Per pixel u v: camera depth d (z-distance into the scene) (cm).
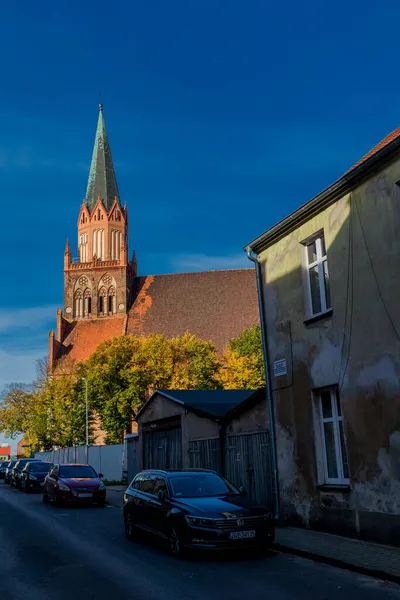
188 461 1903
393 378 1038
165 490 1124
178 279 7838
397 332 1038
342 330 1188
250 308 7350
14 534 1335
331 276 1233
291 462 1330
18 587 786
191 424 1905
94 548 1113
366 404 1098
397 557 901
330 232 1248
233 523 978
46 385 5700
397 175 1064
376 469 1059
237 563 945
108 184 8244
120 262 7531
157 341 4862
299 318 1348
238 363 4778
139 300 7700
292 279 1391
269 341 1469
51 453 5356
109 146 8475
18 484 3325
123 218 8156
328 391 1259
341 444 1205
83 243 8100
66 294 7556
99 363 4888
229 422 1647
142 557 1007
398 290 1045
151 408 2348
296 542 1079
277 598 709
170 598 716
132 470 2886
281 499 1357
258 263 1555
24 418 6072
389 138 1402
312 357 1284
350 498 1123
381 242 1095
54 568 916
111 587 777
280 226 1416
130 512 1235
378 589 748
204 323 7319
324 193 1237
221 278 7738
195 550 1056
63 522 1587
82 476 2236
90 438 5269
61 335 7231
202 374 4822
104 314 7475
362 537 1080
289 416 1353
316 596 715
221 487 1151
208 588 766
